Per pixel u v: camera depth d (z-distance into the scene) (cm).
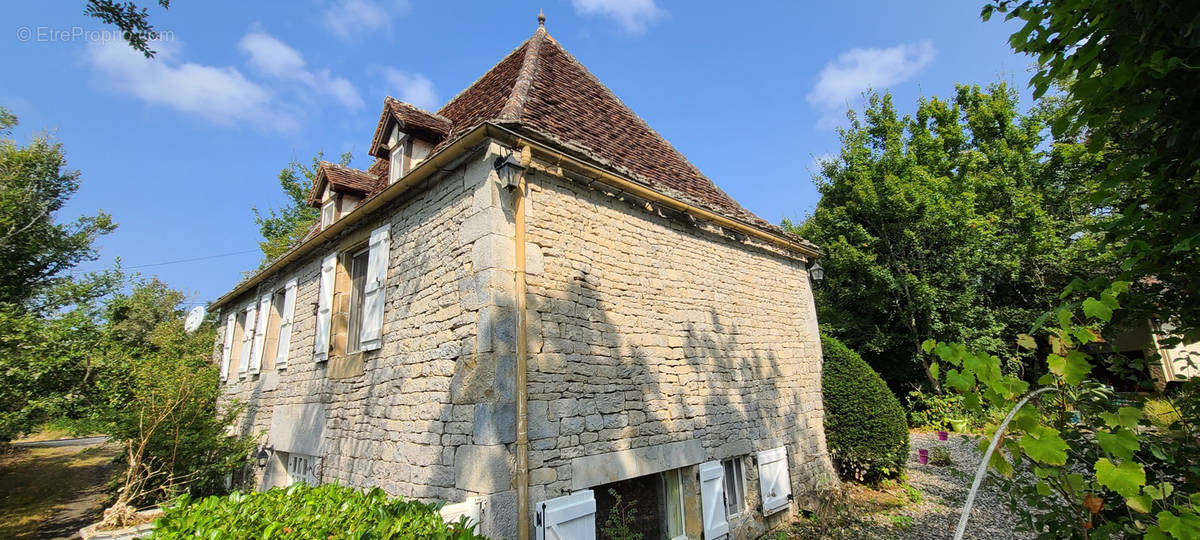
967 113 1717
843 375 812
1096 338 177
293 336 786
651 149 795
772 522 637
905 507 691
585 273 518
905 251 1418
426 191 557
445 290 488
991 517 638
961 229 1328
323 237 704
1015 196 1423
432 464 453
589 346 497
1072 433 210
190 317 1182
